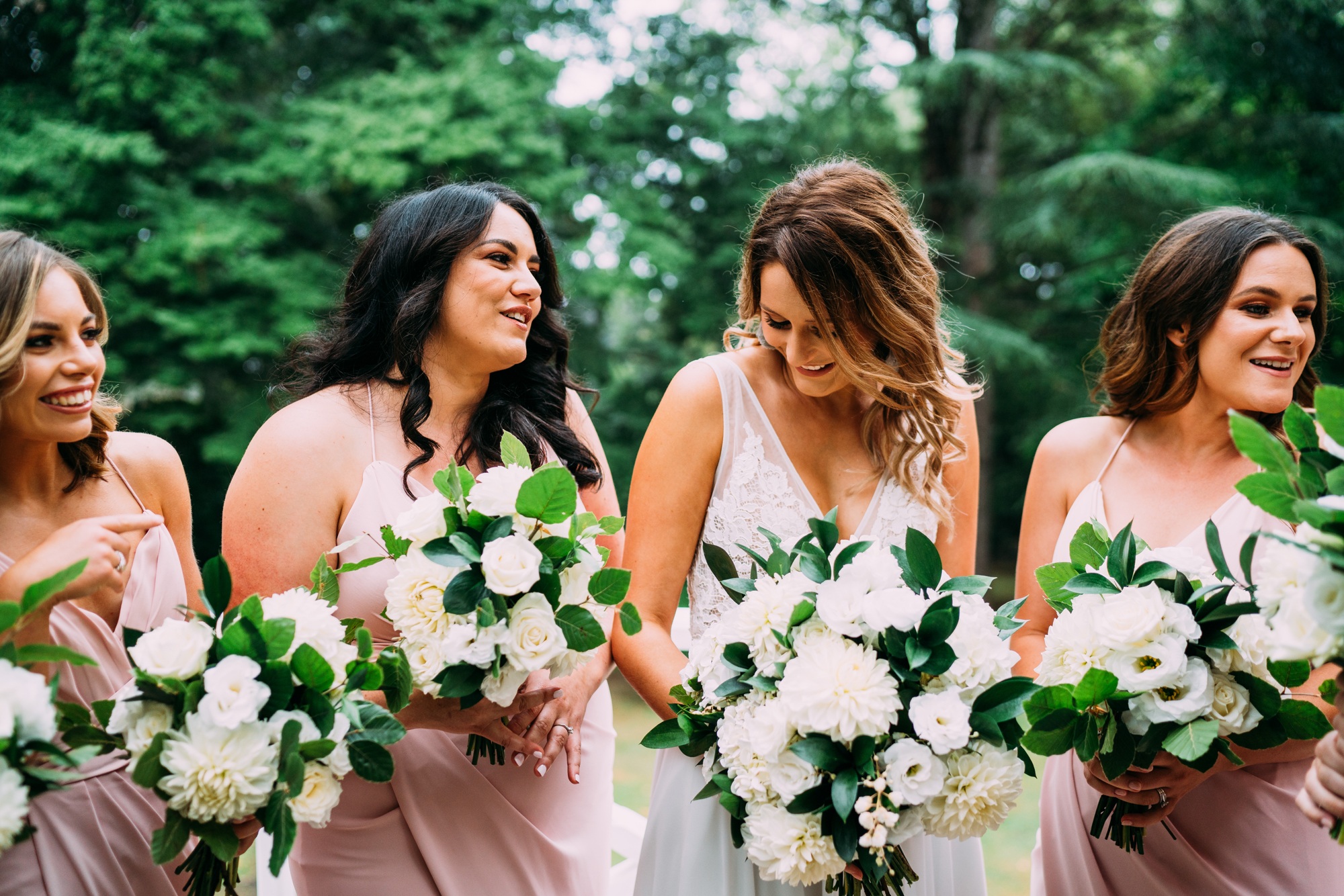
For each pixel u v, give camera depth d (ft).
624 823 9.94
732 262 36.76
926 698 5.38
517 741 6.58
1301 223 35.60
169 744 5.11
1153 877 7.12
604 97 39.22
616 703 27.96
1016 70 38.27
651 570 7.29
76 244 27.32
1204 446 7.40
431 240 7.16
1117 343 7.77
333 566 6.98
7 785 4.71
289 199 31.58
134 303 27.99
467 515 5.98
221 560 5.48
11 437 6.18
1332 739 5.32
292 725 5.19
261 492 6.88
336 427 7.12
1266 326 6.72
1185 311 7.03
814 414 7.49
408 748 7.06
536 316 7.64
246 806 5.17
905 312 6.79
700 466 7.29
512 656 5.75
